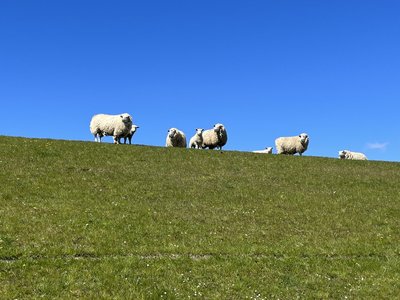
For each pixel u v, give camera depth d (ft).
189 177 120.47
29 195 93.35
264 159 149.38
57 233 74.08
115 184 107.65
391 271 67.82
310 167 142.82
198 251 71.20
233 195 107.04
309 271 66.39
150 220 85.25
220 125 194.29
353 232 86.89
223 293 57.31
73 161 124.77
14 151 127.65
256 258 69.97
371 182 127.44
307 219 93.25
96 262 63.36
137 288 56.29
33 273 57.88
